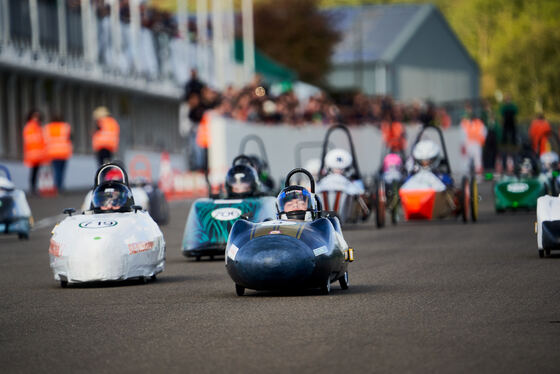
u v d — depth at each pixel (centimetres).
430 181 5419
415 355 1923
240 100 10744
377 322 2312
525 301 2619
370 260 3903
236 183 4231
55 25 9281
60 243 3231
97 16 9931
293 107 11431
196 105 9825
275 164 10681
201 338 2166
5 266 4022
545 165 6141
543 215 3775
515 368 1800
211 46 13212
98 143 8575
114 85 10244
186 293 2988
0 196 5166
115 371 1861
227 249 2870
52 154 8619
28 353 2056
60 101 9781
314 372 1800
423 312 2456
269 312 2511
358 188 5428
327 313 2469
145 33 11212
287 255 2761
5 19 8112
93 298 2922
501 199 6122
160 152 12438
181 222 6397
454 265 3619
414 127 12594
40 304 2816
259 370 1828
